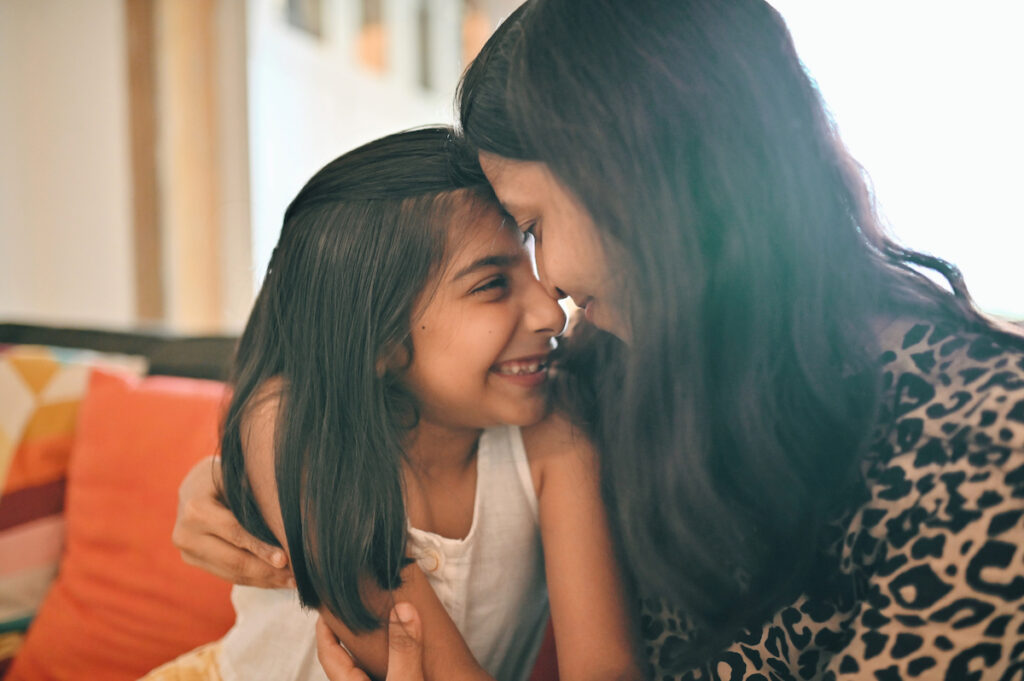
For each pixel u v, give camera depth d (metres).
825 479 0.60
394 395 0.72
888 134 2.06
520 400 0.70
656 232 0.56
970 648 0.51
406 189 0.68
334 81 3.05
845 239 0.61
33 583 1.20
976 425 0.53
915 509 0.55
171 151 2.45
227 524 0.76
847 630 0.59
